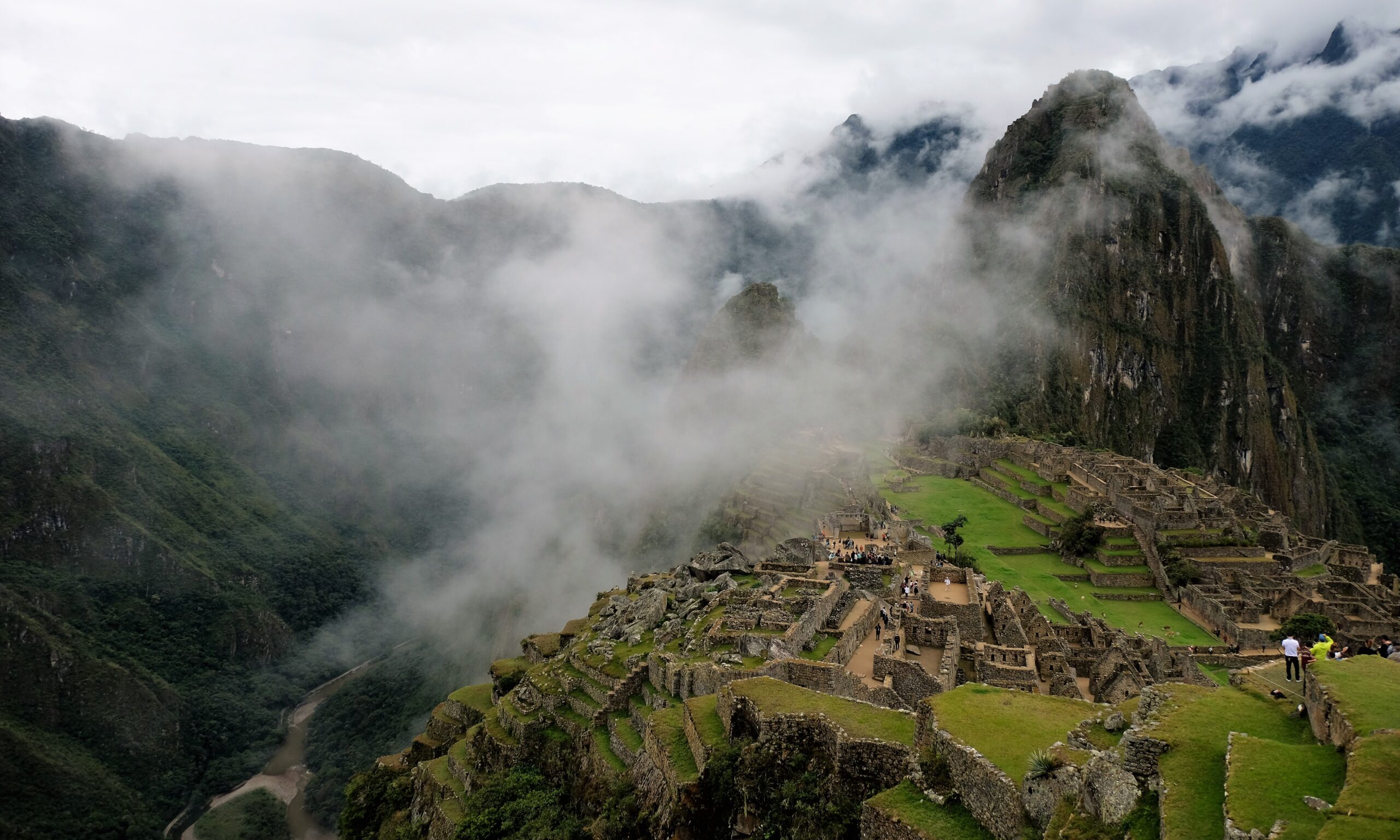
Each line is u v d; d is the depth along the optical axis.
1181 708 20.95
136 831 184.75
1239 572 114.31
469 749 59.66
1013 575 114.25
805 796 26.50
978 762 21.97
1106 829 18.58
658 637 54.50
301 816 174.12
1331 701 18.83
